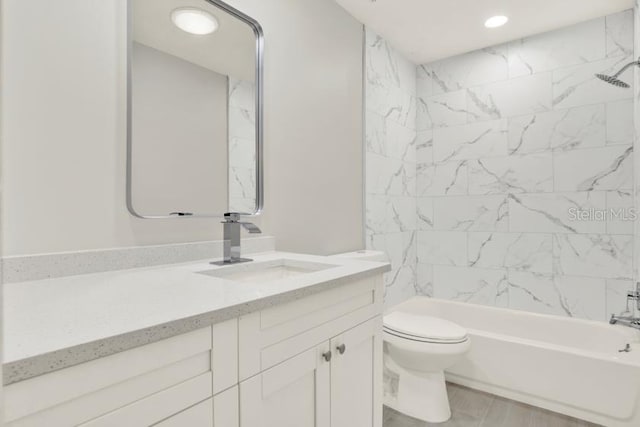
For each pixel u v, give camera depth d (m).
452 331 1.82
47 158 0.98
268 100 1.64
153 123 1.21
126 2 1.14
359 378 1.17
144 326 0.60
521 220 2.51
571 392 1.82
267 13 1.63
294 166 1.78
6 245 0.92
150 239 1.21
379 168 2.49
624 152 2.17
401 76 2.76
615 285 2.20
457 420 1.81
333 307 1.05
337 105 2.09
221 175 1.43
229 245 1.32
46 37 0.98
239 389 0.77
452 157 2.80
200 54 1.36
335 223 2.06
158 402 0.63
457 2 2.10
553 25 2.35
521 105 2.51
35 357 0.48
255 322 0.81
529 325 2.39
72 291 0.84
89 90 1.06
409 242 2.84
